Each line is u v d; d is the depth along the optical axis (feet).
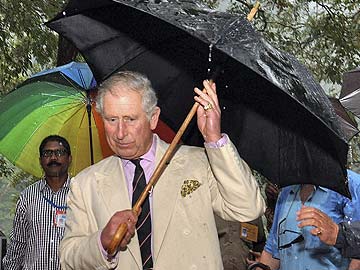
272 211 24.07
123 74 13.44
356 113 22.45
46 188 24.16
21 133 24.58
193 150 14.05
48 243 23.91
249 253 22.52
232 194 13.11
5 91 51.96
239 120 14.66
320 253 18.19
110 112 13.28
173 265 13.33
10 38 49.24
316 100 12.66
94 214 13.83
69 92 24.18
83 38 15.01
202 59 14.75
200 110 13.20
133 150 13.52
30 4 48.08
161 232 13.42
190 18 12.66
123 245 13.05
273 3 53.06
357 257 16.35
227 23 12.70
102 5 14.56
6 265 24.54
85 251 13.32
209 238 13.47
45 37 48.88
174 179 13.66
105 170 14.05
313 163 13.97
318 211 16.12
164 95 15.08
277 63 12.64
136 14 14.73
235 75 14.30
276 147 14.40
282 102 13.98
